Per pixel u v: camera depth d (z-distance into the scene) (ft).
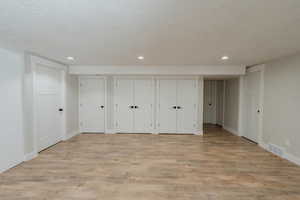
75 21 5.70
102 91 17.44
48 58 12.12
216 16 5.29
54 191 7.24
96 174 8.75
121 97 17.49
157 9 4.83
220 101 22.25
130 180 8.20
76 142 14.33
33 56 10.75
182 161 10.48
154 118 17.57
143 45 8.61
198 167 9.65
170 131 17.61
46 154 11.50
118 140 14.99
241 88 16.29
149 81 17.37
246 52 9.85
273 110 12.04
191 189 7.47
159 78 17.30
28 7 4.71
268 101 12.60
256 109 14.15
